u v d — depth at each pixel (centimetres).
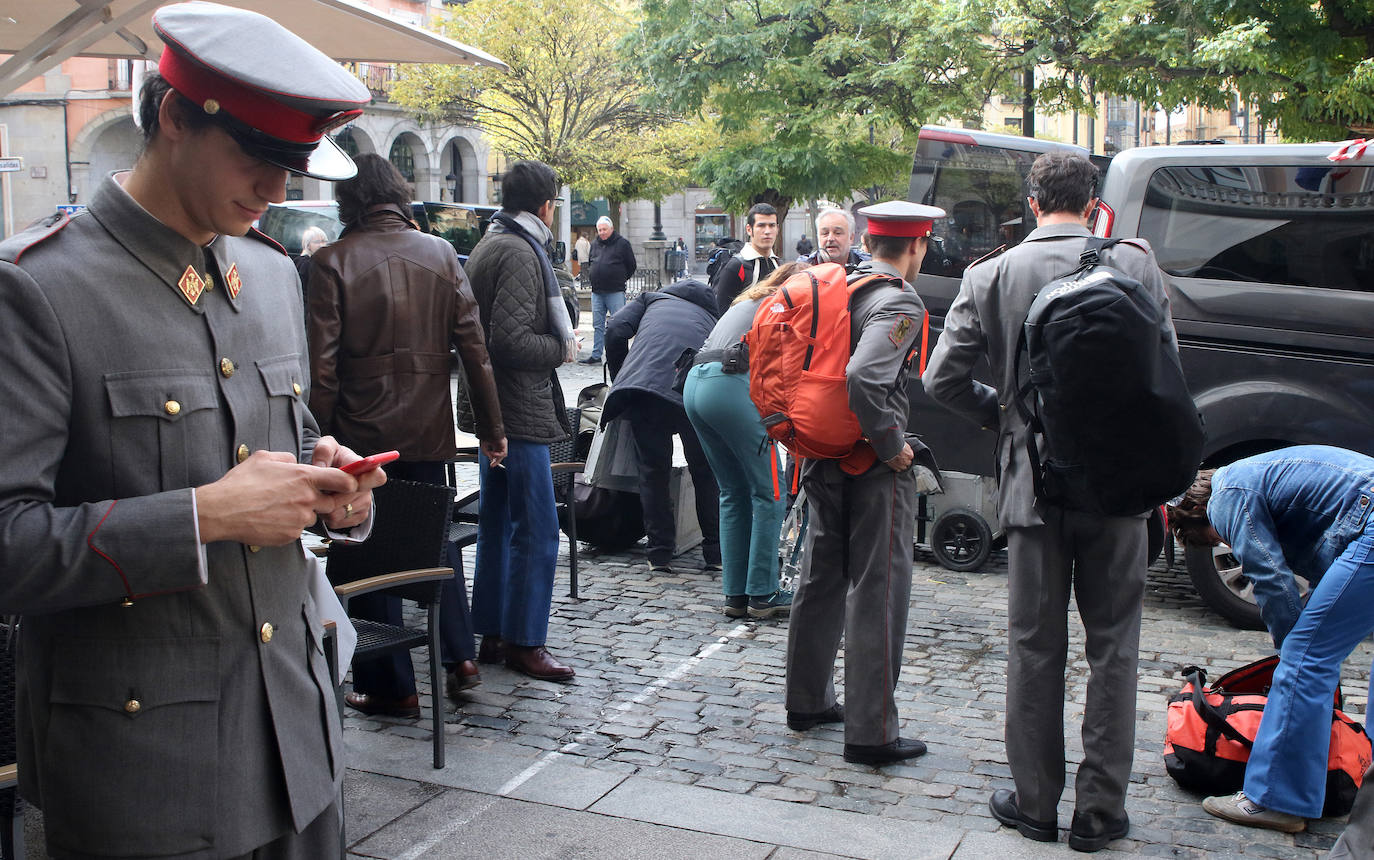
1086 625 358
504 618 509
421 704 475
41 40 459
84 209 183
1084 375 318
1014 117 3141
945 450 667
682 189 2788
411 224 461
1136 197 602
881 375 390
